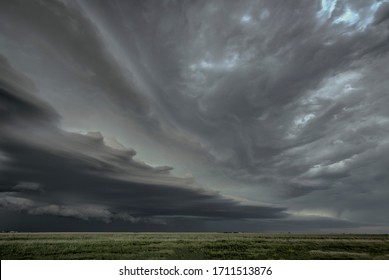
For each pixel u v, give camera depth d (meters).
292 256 35.00
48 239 47.41
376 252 38.12
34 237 53.50
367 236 68.94
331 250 39.19
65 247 36.94
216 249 38.69
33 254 33.16
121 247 38.31
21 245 37.38
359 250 39.47
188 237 59.78
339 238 58.84
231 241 47.50
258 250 38.41
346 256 35.03
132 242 43.41
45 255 32.88
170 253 35.38
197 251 37.09
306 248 40.22
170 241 45.69
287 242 46.47
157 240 47.06
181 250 37.56
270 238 57.44
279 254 36.06
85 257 32.12
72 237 55.56
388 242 46.62
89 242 42.28
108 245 39.56
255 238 56.59
